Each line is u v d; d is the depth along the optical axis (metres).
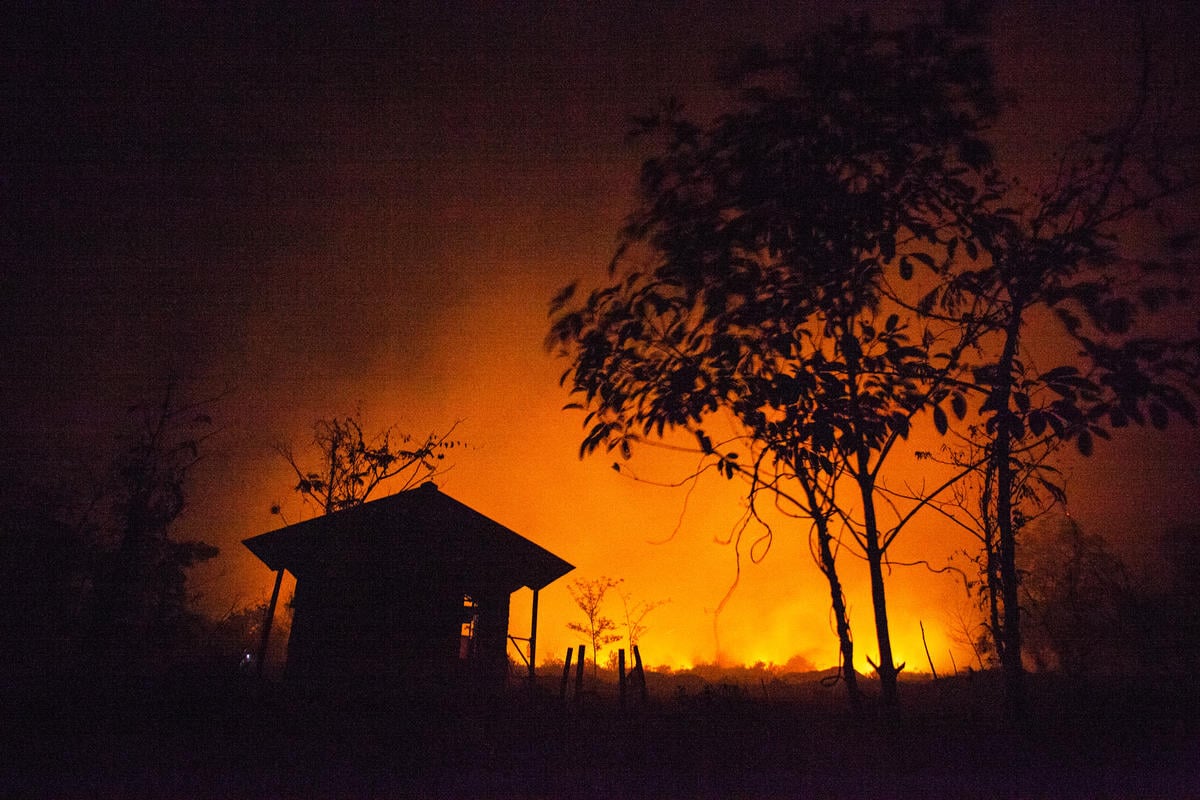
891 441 6.57
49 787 8.51
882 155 6.06
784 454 6.58
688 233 5.92
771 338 5.77
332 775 9.62
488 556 20.64
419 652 18.97
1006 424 4.52
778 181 5.84
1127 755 9.80
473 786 9.06
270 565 19.66
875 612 9.77
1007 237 5.89
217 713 13.00
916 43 5.85
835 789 8.42
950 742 10.43
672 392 5.86
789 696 21.16
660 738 11.09
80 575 19.95
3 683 14.61
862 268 5.77
